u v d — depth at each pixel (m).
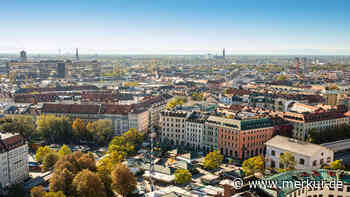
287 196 179.88
